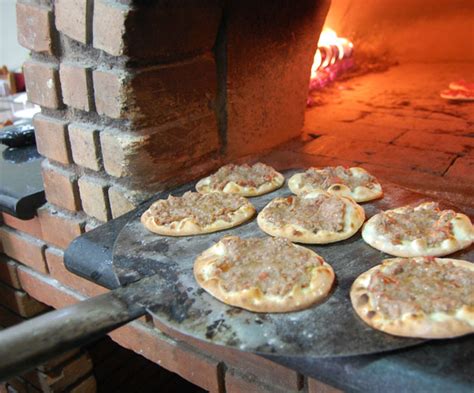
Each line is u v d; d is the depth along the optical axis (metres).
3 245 1.49
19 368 0.58
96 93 1.04
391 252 0.85
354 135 1.61
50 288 1.41
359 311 0.69
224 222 0.98
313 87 2.25
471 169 1.26
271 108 1.44
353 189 1.07
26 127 1.62
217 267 0.79
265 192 1.14
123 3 0.93
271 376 0.93
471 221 0.93
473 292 0.68
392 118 1.79
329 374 0.62
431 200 1.04
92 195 1.17
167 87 1.08
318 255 0.83
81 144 1.12
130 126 1.04
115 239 0.98
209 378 1.06
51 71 1.10
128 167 1.06
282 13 1.32
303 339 0.65
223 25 1.16
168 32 1.02
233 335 0.67
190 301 0.74
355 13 2.57
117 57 0.99
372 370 0.60
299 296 0.72
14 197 1.26
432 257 0.78
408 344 0.62
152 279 0.80
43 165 1.26
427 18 2.70
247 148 1.38
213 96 1.23
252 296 0.71
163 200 1.06
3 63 3.39
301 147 1.51
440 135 1.56
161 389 1.95
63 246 1.31
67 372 1.53
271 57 1.36
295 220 0.95
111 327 0.67
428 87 2.26
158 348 1.14
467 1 2.55
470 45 2.68
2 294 1.61
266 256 0.81
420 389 0.58
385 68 2.74
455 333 0.62
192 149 1.20
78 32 1.00
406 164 1.32
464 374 0.58
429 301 0.67
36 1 1.07
